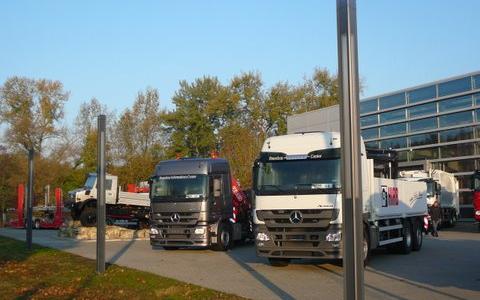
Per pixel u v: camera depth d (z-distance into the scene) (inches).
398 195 696.4
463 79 1502.2
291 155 557.9
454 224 1396.4
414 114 1637.6
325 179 538.3
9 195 2106.3
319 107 2429.9
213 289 450.6
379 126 1748.3
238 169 1631.4
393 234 693.3
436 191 1218.6
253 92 2484.0
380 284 477.1
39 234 1216.2
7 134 2251.5
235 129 2198.6
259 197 560.4
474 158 1472.7
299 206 541.3
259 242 558.3
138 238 1064.2
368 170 601.9
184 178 784.3
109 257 706.8
